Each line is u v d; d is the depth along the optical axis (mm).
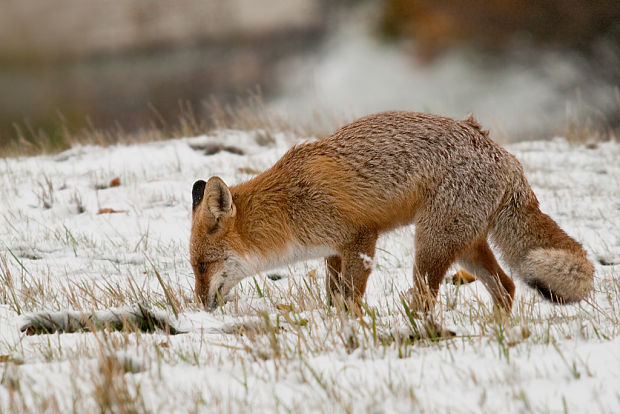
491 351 8312
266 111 25234
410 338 9000
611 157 20984
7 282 11609
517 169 11516
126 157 21188
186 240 14945
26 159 21734
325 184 11383
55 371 7945
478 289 12477
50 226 15734
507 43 44781
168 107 39938
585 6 43125
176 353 8500
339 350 8609
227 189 11148
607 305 10781
